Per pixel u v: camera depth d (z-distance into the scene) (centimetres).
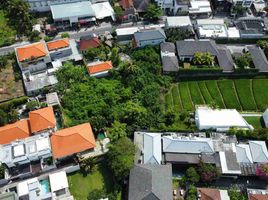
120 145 10381
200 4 16800
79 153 10800
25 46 13788
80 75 13225
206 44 14312
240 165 10519
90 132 11075
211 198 9556
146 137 11094
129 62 13500
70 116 12012
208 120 11619
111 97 12406
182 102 12825
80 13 15675
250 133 11275
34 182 9800
